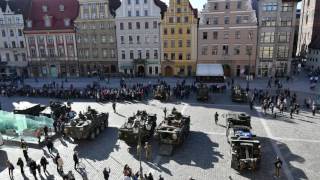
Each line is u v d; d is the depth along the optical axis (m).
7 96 54.78
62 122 35.31
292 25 63.88
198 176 24.39
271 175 24.38
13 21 75.88
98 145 31.09
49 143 29.52
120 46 72.38
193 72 70.88
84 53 74.81
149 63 72.25
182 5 66.56
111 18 70.62
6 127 34.91
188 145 30.58
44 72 78.38
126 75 72.12
